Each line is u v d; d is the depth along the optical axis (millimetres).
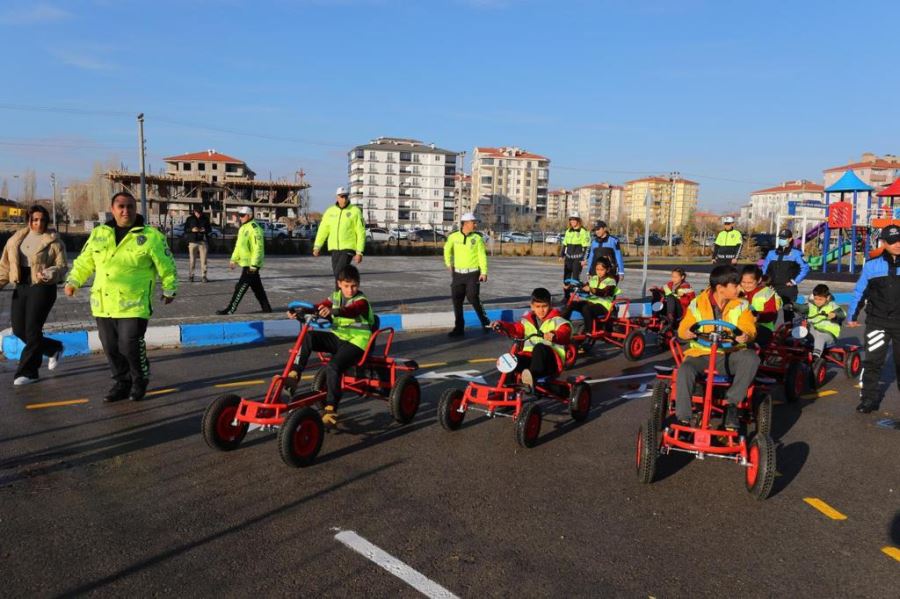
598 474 5180
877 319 7023
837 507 4684
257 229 11789
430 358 9602
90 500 4441
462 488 4816
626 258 41656
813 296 9531
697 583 3592
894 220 30922
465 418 6555
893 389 8422
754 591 3533
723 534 4203
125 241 6402
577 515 4410
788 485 5082
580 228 14891
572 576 3619
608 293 10336
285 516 4262
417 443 5793
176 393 7160
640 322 10461
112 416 6281
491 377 8391
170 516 4223
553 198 163750
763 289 8039
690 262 37906
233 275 19359
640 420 6727
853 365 9070
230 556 3730
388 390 6387
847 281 26281
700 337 5453
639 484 4996
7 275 7145
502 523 4254
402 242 46719
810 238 40438
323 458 5355
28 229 7230
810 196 124750
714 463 5496
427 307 14031
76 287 6609
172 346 9695
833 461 5664
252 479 4863
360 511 4367
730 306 5609
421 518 4289
